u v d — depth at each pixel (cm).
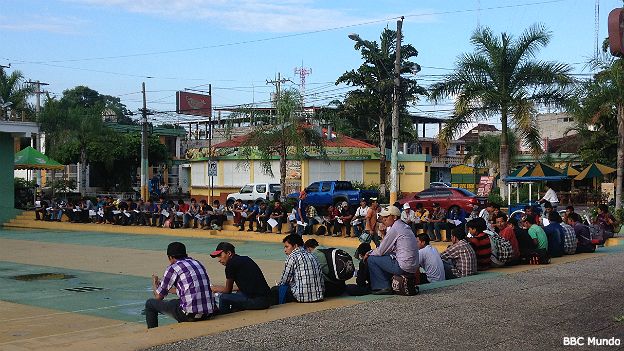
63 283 1481
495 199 3303
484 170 6034
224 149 4831
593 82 2831
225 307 884
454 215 2205
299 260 956
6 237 2766
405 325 800
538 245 1421
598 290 1059
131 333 797
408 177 4928
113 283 1479
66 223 3180
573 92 2939
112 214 3103
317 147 3912
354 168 4662
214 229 2697
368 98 4600
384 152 4569
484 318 841
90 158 5578
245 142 3766
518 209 2767
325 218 2459
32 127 3391
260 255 2022
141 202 3036
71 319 1068
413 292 1005
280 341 720
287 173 4525
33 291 1369
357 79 4672
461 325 800
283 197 3409
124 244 2423
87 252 2158
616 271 1284
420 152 7525
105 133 5650
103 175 5903
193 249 2230
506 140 3105
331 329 777
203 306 821
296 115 3578
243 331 767
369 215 1953
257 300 891
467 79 3056
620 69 2677
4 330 982
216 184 4903
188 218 2833
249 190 3922
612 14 470
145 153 4006
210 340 724
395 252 1021
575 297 994
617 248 1766
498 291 1048
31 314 1114
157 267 1769
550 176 2930
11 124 3300
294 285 955
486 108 3053
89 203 3262
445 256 1254
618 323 811
